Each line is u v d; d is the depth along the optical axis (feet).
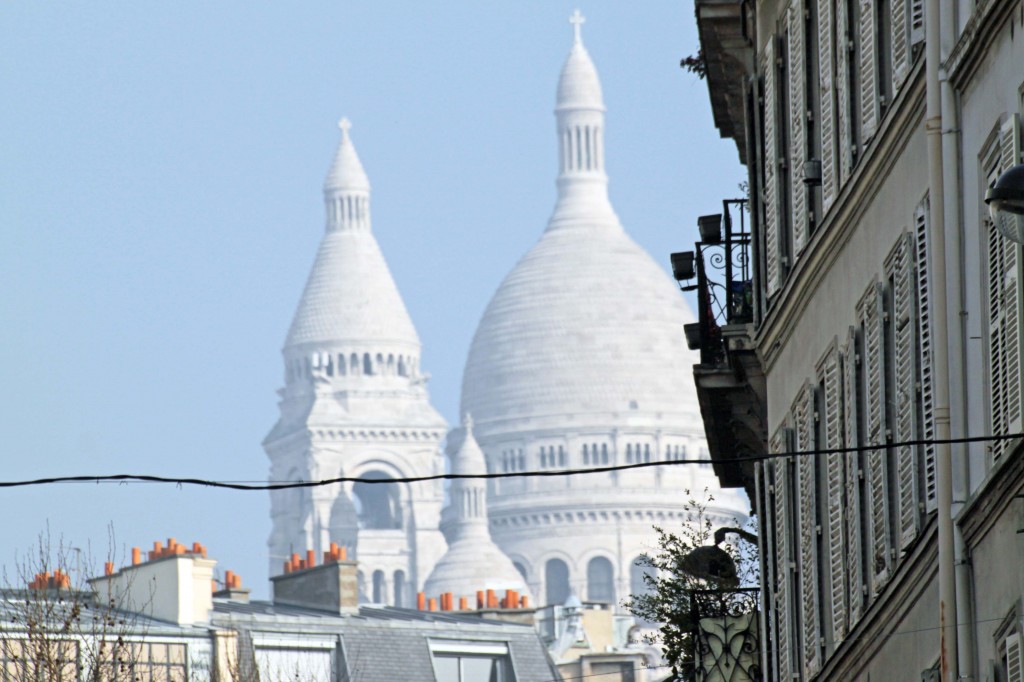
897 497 228.02
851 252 246.06
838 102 252.83
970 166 206.59
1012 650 194.80
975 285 204.95
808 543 268.82
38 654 432.66
